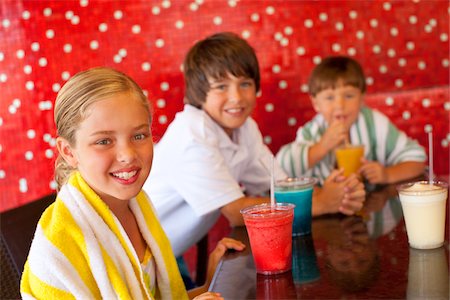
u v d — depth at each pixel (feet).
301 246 4.30
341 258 3.92
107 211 3.69
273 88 8.32
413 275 3.47
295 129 8.37
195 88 6.06
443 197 3.91
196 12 8.16
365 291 3.30
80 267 3.51
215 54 5.84
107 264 3.57
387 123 7.18
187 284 6.41
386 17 8.29
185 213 5.98
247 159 6.42
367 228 4.60
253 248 3.79
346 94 7.16
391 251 3.96
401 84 8.41
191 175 5.61
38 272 3.41
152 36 8.18
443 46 8.39
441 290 3.20
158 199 5.92
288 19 8.22
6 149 8.34
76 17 8.14
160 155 6.00
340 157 6.22
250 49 6.00
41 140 8.31
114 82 3.52
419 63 8.39
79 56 8.18
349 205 5.10
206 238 7.02
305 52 8.27
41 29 8.14
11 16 8.13
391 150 7.10
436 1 8.30
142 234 4.05
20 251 4.54
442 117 8.44
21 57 8.20
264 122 8.37
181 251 6.19
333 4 8.22
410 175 6.45
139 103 3.55
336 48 8.30
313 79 7.37
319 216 5.14
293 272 3.74
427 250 3.91
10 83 8.23
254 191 6.62
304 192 4.56
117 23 8.15
